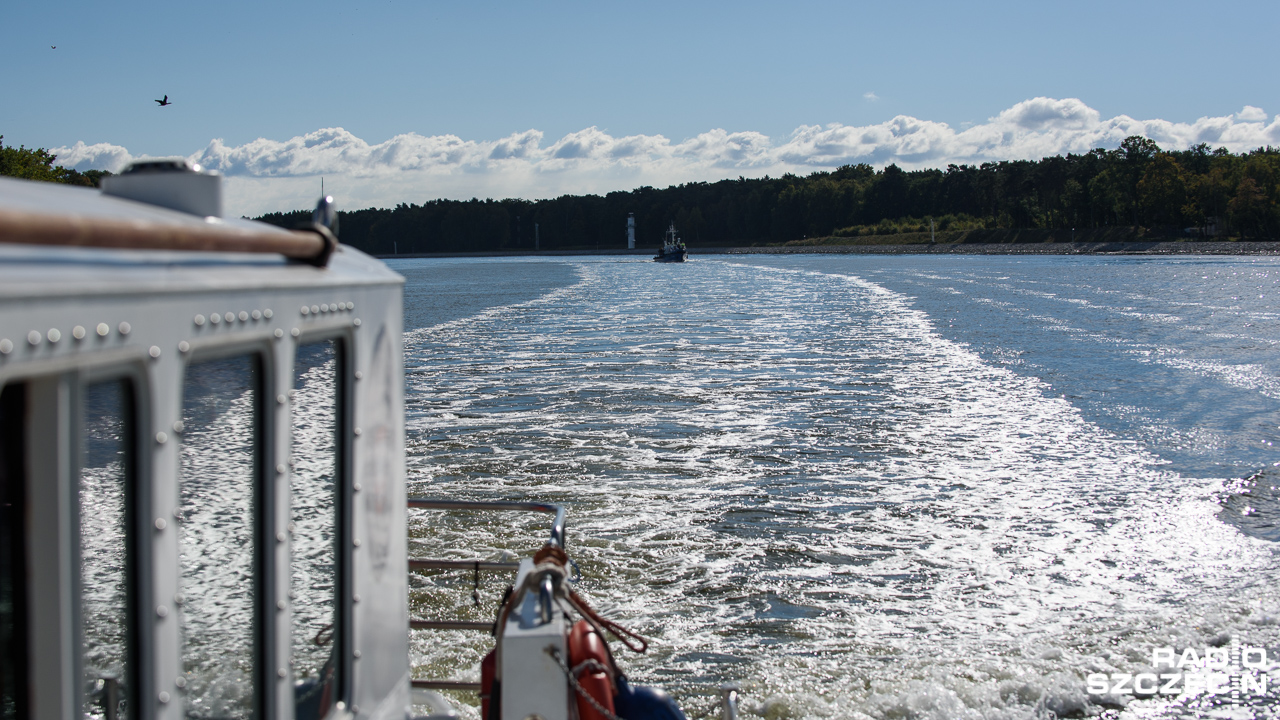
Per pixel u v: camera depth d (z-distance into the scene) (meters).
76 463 1.48
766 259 158.75
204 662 2.10
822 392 19.67
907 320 37.97
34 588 1.46
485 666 3.54
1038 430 15.56
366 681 2.64
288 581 2.17
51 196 1.90
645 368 23.88
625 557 9.37
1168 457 13.58
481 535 9.89
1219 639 7.41
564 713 3.02
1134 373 22.23
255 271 2.03
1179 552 9.52
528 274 110.69
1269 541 9.84
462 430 15.86
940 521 10.56
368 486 2.61
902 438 14.97
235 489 2.04
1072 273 79.69
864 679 6.77
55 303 1.39
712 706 6.39
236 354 1.97
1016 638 7.47
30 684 1.48
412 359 26.70
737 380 21.55
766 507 11.08
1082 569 9.07
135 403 1.65
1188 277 70.56
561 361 25.75
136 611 1.74
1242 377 21.38
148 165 2.25
